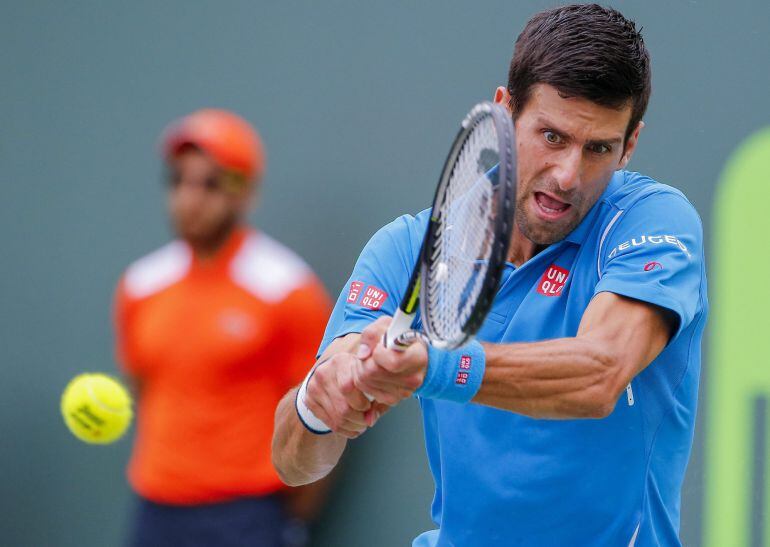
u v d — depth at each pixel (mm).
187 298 15367
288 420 8883
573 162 8000
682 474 9117
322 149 17375
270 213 17344
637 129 8555
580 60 7848
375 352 7191
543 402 7348
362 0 17297
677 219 8344
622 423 8469
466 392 7293
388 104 17188
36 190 18812
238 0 17859
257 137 17594
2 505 18797
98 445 18422
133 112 18406
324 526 16453
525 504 8711
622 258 8148
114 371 18500
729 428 15742
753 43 16094
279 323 15266
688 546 15750
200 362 15180
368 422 7906
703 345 15867
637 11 16344
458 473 8930
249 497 15320
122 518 18344
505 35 16766
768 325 15781
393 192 17141
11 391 18812
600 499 8578
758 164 16000
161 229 18344
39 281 18781
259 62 17734
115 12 18469
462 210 7062
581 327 7859
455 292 6949
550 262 8688
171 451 15211
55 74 18734
